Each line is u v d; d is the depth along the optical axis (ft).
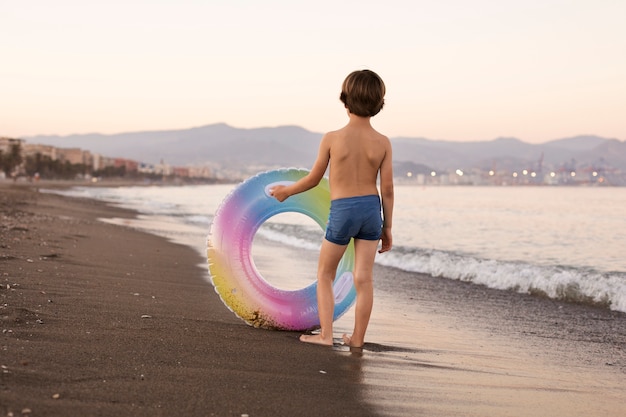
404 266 36.55
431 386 11.24
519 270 31.48
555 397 11.53
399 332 17.26
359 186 13.41
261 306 14.88
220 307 18.15
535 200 227.61
